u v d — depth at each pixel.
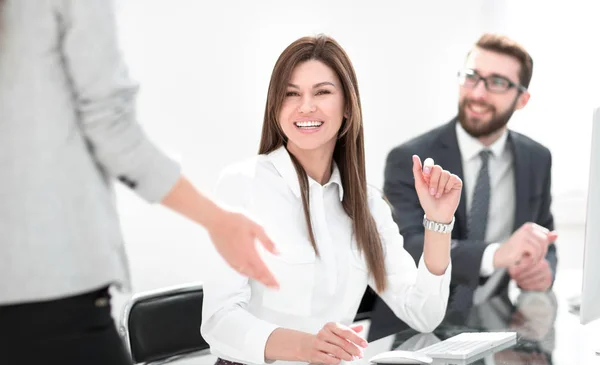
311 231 2.52
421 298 2.64
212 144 4.68
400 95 5.07
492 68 3.77
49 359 1.29
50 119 1.29
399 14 5.04
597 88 5.08
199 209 1.35
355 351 2.16
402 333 2.70
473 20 5.10
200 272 4.59
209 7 4.64
